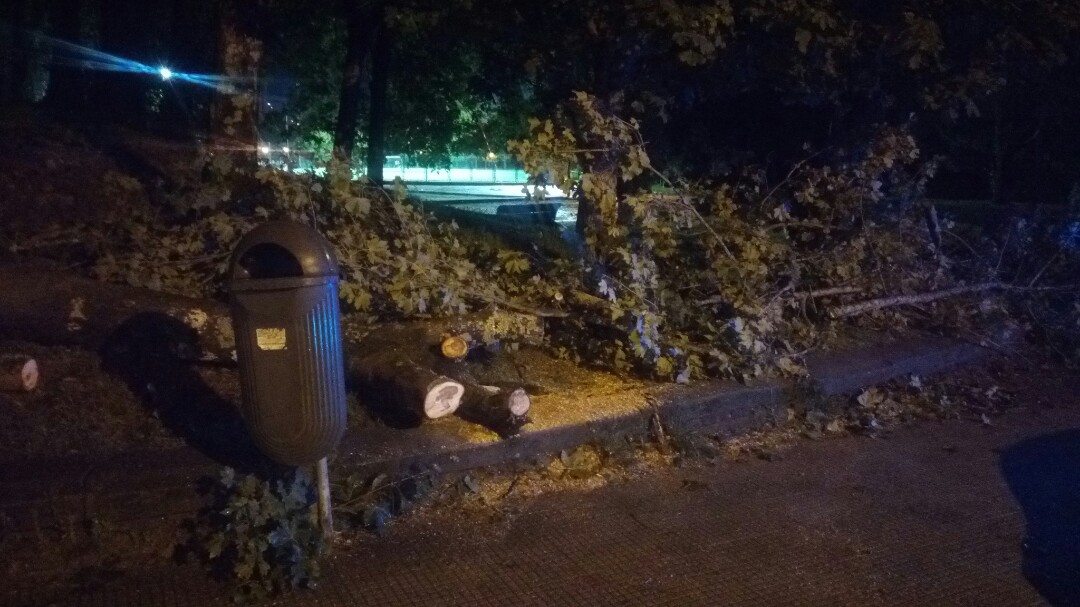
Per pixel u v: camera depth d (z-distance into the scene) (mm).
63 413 5270
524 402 5715
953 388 8836
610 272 7547
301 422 4297
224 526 4559
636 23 7449
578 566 4820
